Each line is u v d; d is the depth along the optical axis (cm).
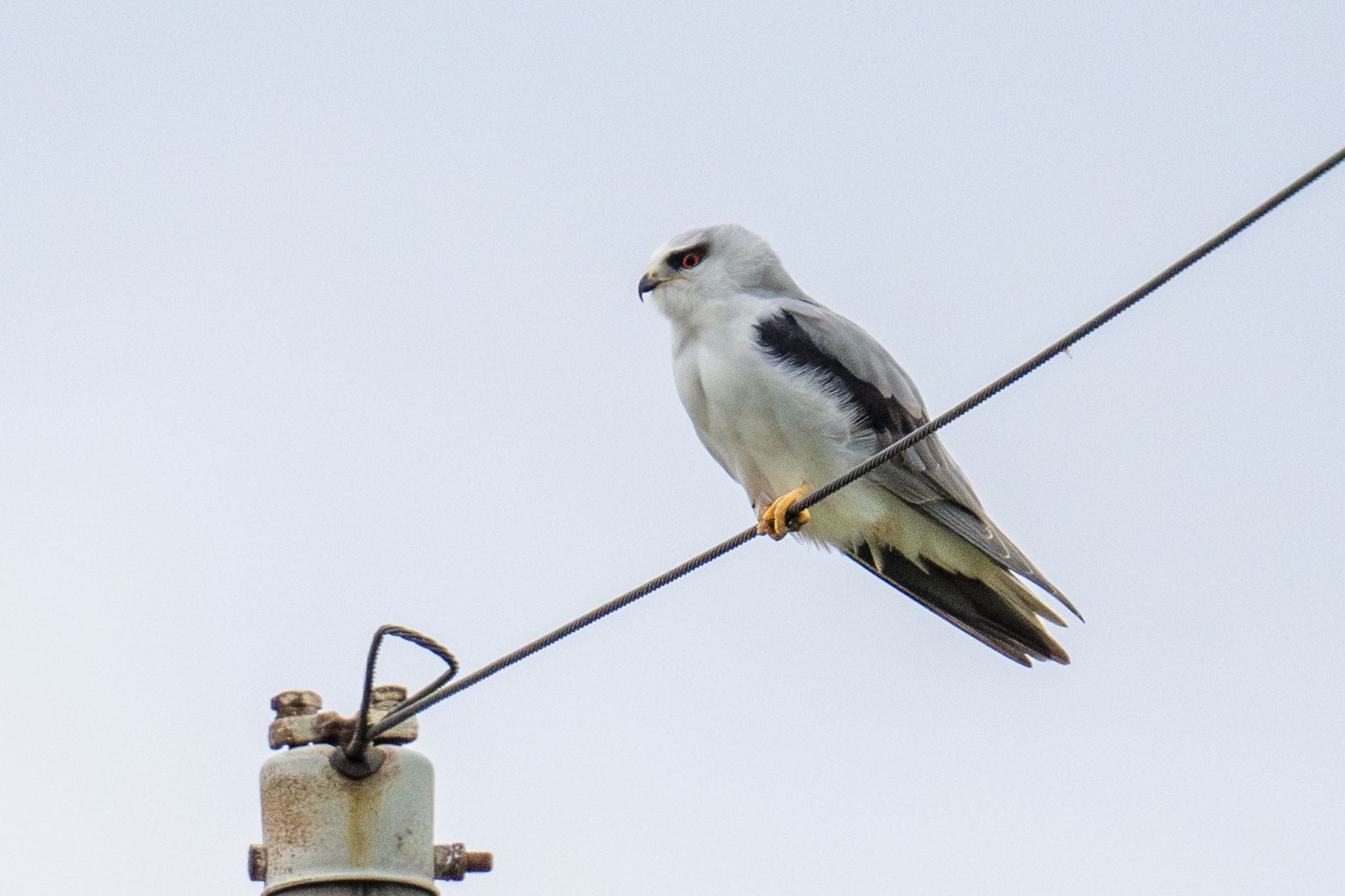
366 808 780
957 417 790
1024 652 1159
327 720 798
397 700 830
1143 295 707
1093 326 722
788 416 1126
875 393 1144
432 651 802
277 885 768
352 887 764
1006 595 1157
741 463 1175
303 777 781
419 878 782
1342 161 642
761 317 1145
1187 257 686
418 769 796
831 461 1133
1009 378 760
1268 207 665
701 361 1154
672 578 838
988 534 1125
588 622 838
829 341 1144
